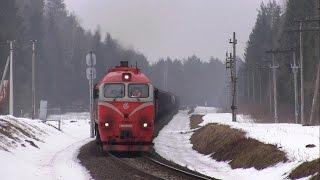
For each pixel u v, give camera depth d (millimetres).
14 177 62094
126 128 93625
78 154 95188
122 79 94938
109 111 93938
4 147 82375
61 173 69312
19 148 89438
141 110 94375
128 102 94312
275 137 94875
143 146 94500
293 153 75375
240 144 95688
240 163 85188
